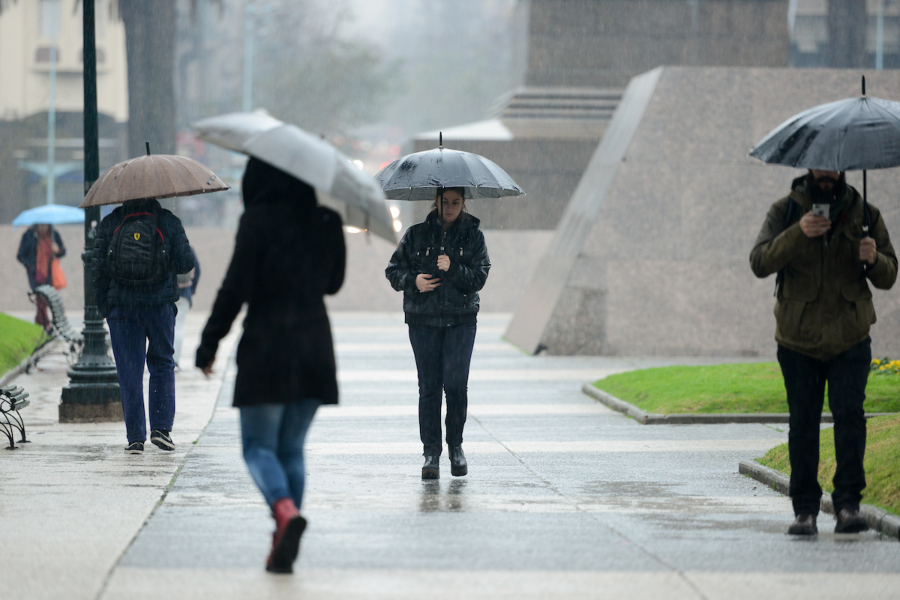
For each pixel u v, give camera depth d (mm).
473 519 21797
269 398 16828
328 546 19250
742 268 58969
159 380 29953
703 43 101125
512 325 69500
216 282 94562
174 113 110875
